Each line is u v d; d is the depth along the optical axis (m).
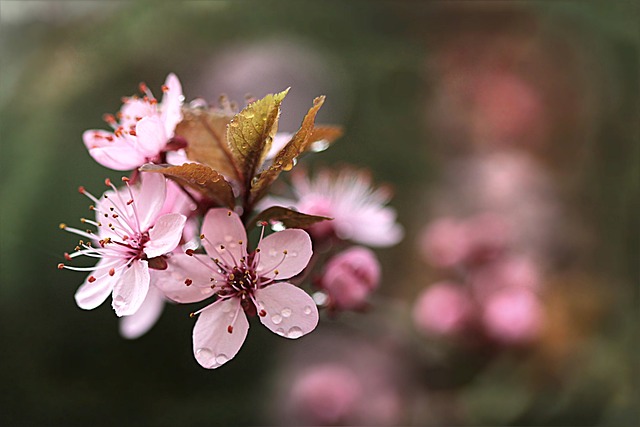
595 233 0.48
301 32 0.50
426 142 0.51
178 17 0.49
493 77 0.52
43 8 0.49
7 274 0.44
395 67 0.51
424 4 0.51
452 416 0.43
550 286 0.45
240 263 0.29
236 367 0.45
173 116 0.30
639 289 0.45
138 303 0.29
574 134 0.50
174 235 0.29
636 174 0.48
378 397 0.43
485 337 0.42
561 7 0.48
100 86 0.49
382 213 0.35
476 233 0.45
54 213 0.45
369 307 0.33
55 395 0.44
